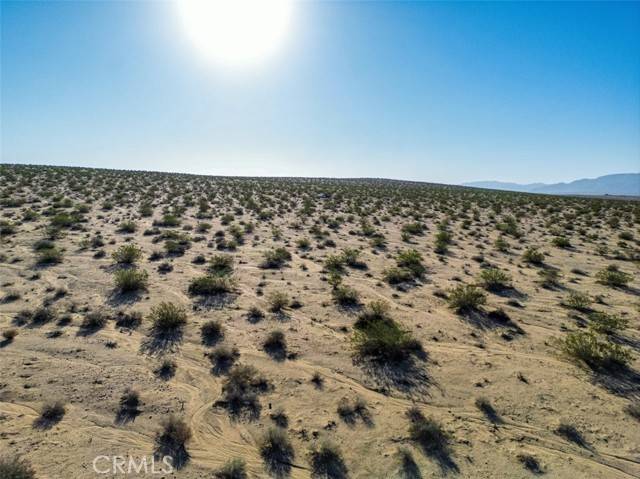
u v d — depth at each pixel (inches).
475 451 223.8
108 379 288.4
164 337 362.9
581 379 304.3
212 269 603.2
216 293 491.5
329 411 259.8
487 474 206.8
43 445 219.1
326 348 352.2
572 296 474.9
